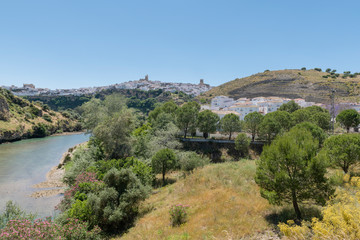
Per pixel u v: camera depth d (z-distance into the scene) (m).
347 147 16.81
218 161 45.78
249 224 10.83
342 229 6.79
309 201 11.98
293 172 10.84
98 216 16.52
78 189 20.25
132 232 14.35
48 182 34.72
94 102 58.22
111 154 36.00
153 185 27.47
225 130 54.12
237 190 16.31
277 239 9.05
